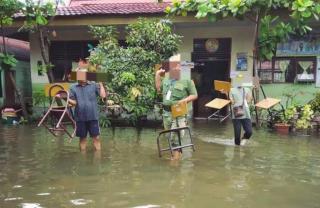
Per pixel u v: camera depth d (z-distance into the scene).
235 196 5.06
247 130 8.62
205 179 5.84
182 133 7.48
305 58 12.75
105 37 12.25
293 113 10.83
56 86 8.71
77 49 14.17
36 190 5.29
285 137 9.71
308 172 6.32
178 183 5.62
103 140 9.16
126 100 11.46
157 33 11.77
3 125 12.02
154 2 14.98
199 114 14.13
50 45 14.18
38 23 11.98
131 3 15.22
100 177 5.93
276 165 6.77
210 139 9.38
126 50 11.69
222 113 13.81
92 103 7.91
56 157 7.32
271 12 11.11
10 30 14.07
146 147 8.29
